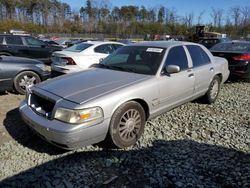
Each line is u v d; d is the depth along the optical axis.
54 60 8.39
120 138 3.89
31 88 4.23
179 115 5.43
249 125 5.07
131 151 3.96
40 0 74.25
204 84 5.68
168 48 4.89
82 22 73.56
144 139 4.32
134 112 4.04
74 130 3.40
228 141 4.38
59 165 3.57
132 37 60.88
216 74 6.12
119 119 3.83
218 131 4.76
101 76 4.36
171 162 3.70
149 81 4.26
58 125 3.46
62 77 4.51
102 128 3.64
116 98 3.75
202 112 5.67
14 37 11.17
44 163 3.61
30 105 4.08
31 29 62.19
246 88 8.26
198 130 4.77
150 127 4.76
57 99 3.64
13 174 3.37
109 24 71.38
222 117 5.44
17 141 4.18
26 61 6.85
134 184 3.24
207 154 3.93
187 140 4.37
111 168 3.53
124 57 5.00
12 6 71.62
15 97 6.52
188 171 3.50
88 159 3.72
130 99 3.93
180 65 5.00
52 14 76.50
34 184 3.20
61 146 3.55
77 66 8.00
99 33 67.00
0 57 6.72
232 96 7.16
